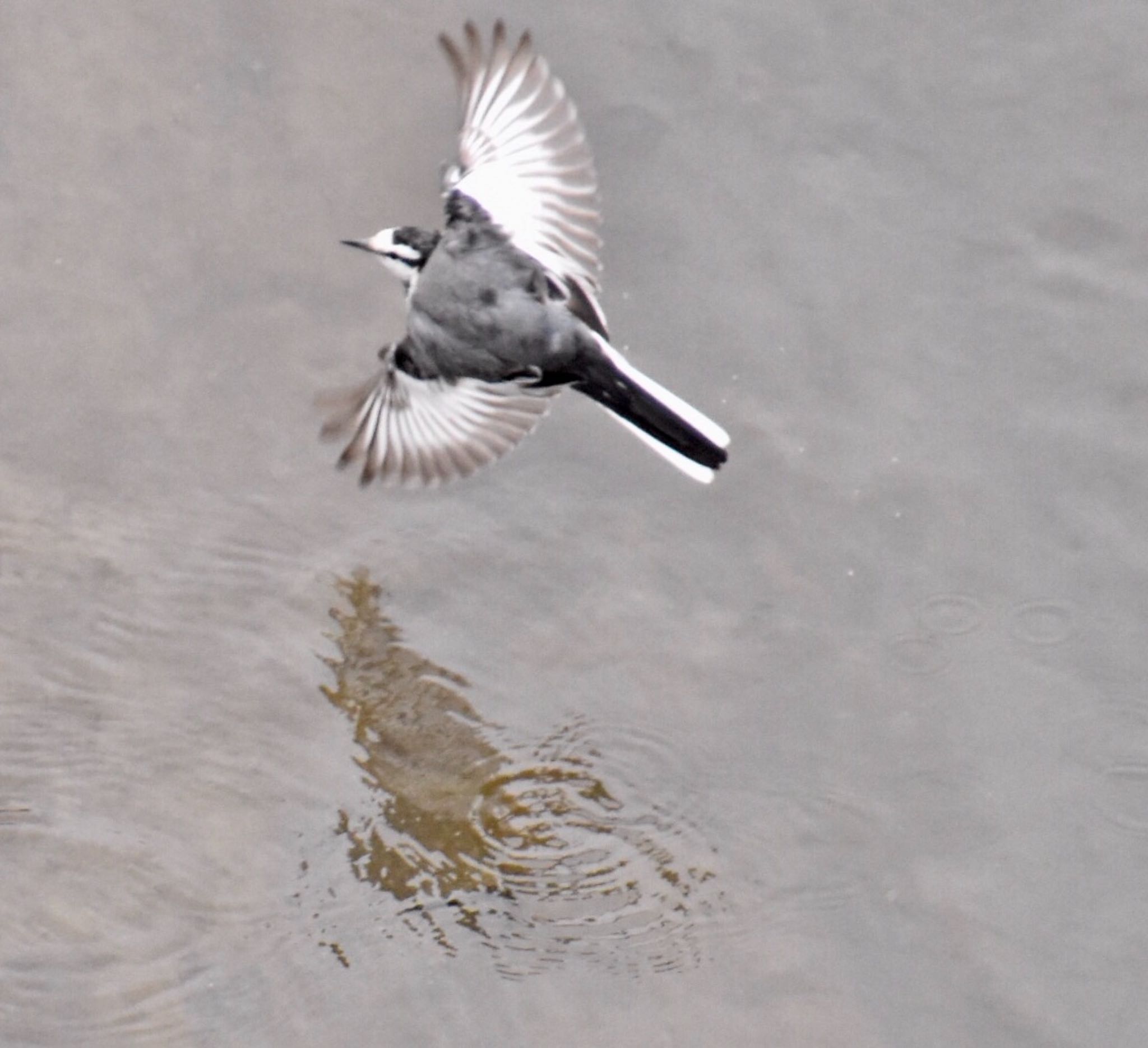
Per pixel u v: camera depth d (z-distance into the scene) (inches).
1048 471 584.7
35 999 478.9
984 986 474.3
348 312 633.0
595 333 441.1
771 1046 462.9
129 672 557.9
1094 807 512.1
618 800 522.3
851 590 566.9
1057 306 619.8
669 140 660.7
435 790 527.5
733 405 602.2
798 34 688.4
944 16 690.2
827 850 509.0
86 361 622.2
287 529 593.6
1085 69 674.2
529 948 488.7
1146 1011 466.9
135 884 505.4
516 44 678.5
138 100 677.3
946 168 653.9
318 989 480.1
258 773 533.3
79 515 592.7
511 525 594.6
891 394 605.6
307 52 686.5
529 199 447.5
